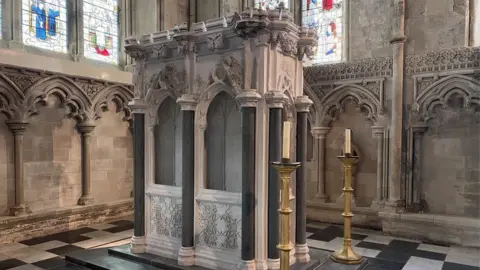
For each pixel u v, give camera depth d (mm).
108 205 7941
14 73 6320
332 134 7953
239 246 4473
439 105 6645
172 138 5352
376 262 5336
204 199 4707
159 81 5086
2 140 6328
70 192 7453
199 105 4766
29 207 6695
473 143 6367
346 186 5160
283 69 4539
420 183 6859
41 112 6902
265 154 4270
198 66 4758
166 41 4941
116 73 8156
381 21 7266
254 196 4262
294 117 4852
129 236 6742
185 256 4680
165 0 8695
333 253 5195
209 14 9281
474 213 6371
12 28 6516
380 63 7207
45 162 6988
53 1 7305
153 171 5332
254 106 4223
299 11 8375
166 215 5121
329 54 8102
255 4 8938
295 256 4832
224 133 4898
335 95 7754
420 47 6762
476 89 6188
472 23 6430
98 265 4879
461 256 5629
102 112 8055
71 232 7035
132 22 8805
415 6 6801
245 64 4277
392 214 6793
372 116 7320
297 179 4863
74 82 7305
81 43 7688
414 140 6875
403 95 6906
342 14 7855
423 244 6297
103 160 8102
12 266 5090
